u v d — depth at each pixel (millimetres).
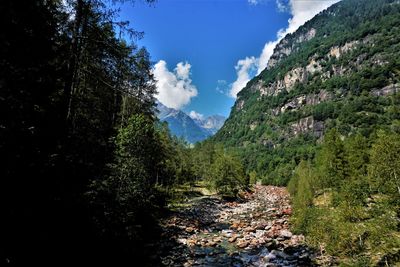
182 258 21219
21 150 9789
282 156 179375
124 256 15617
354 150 42594
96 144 19219
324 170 46062
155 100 40000
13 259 8625
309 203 39062
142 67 34281
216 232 31609
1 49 9406
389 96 184250
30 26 10586
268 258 21812
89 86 22969
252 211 47969
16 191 9445
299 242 25969
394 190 21609
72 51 11852
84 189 14422
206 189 76312
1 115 9227
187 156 76688
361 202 26344
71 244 11562
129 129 20797
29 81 10438
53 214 10883
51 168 11055
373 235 18641
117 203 16703
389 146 23594
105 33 13023
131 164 19641
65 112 11852
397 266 16000
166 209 37594
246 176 88688
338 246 20906
